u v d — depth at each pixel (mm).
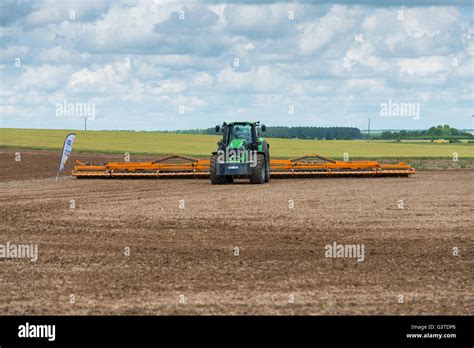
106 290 14875
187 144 110000
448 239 21344
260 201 32781
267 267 17203
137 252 19328
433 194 36406
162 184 45469
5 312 13359
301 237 21797
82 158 76688
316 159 81500
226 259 18266
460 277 16031
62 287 15156
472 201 32594
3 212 28422
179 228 23812
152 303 13836
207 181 48719
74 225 24625
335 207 30000
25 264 17703
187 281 15664
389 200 33062
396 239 21359
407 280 15727
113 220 25906
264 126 46781
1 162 70375
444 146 131875
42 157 77375
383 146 124000
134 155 83125
